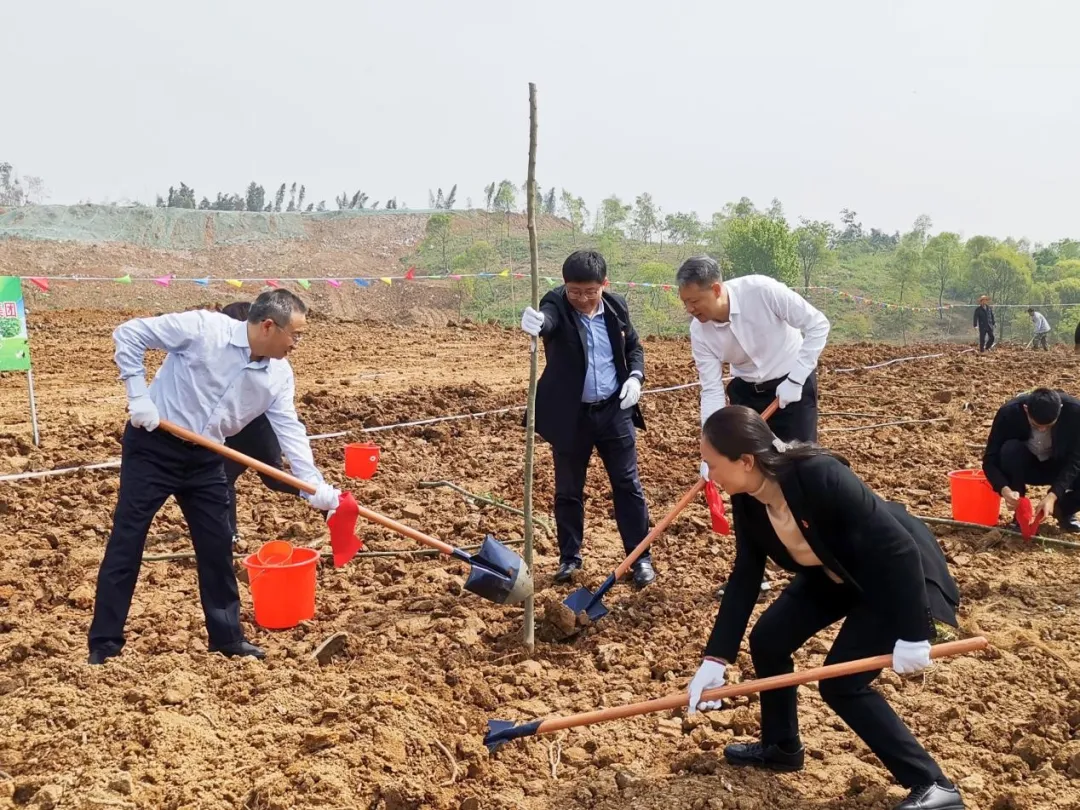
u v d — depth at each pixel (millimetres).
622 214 83062
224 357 4355
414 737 3723
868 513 3125
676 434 10281
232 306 5230
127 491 4359
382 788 3379
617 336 5543
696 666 4703
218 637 4594
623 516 5781
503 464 8773
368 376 13383
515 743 3992
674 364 15969
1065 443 6289
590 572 5980
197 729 3605
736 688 3406
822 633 5035
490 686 4445
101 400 10836
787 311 5262
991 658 4711
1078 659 4754
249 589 5629
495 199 84312
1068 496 6605
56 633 4867
